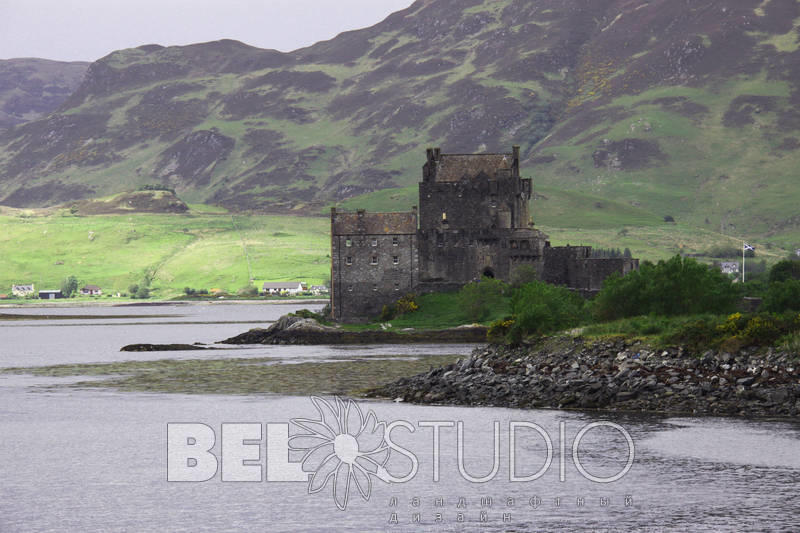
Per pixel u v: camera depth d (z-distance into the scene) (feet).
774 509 161.17
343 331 572.51
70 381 375.86
